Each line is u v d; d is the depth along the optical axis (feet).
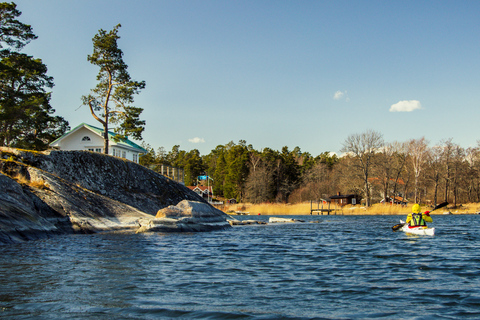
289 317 18.44
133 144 179.63
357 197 268.21
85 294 22.74
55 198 67.41
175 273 29.60
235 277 28.12
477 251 42.45
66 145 149.59
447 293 23.13
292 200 307.17
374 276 28.58
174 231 68.64
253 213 209.36
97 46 116.98
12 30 112.98
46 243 49.29
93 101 119.14
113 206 77.87
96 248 44.42
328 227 88.74
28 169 71.41
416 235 63.16
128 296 22.31
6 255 38.58
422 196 269.85
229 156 313.32
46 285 25.08
